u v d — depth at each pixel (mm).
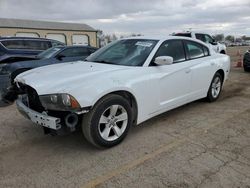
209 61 5387
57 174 2996
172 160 3262
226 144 3705
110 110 3471
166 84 4258
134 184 2785
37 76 3586
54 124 3094
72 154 3457
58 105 3096
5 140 3930
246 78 9406
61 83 3230
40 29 40812
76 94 3098
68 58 7992
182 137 3955
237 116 4906
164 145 3689
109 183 2811
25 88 3611
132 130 4230
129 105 3678
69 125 3191
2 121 4754
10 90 4258
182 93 4703
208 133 4102
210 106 5578
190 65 4801
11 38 9539
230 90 7273
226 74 6090
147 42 4441
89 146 3678
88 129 3316
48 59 7648
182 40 4875
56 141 3865
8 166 3184
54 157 3393
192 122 4590
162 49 4355
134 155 3408
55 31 42250
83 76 3428
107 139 3508
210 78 5484
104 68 3809
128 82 3637
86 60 4613
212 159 3277
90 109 3252
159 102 4203
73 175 2973
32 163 3250
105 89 3316
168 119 4746
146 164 3178
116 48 4613
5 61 9219
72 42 44312
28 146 3723
